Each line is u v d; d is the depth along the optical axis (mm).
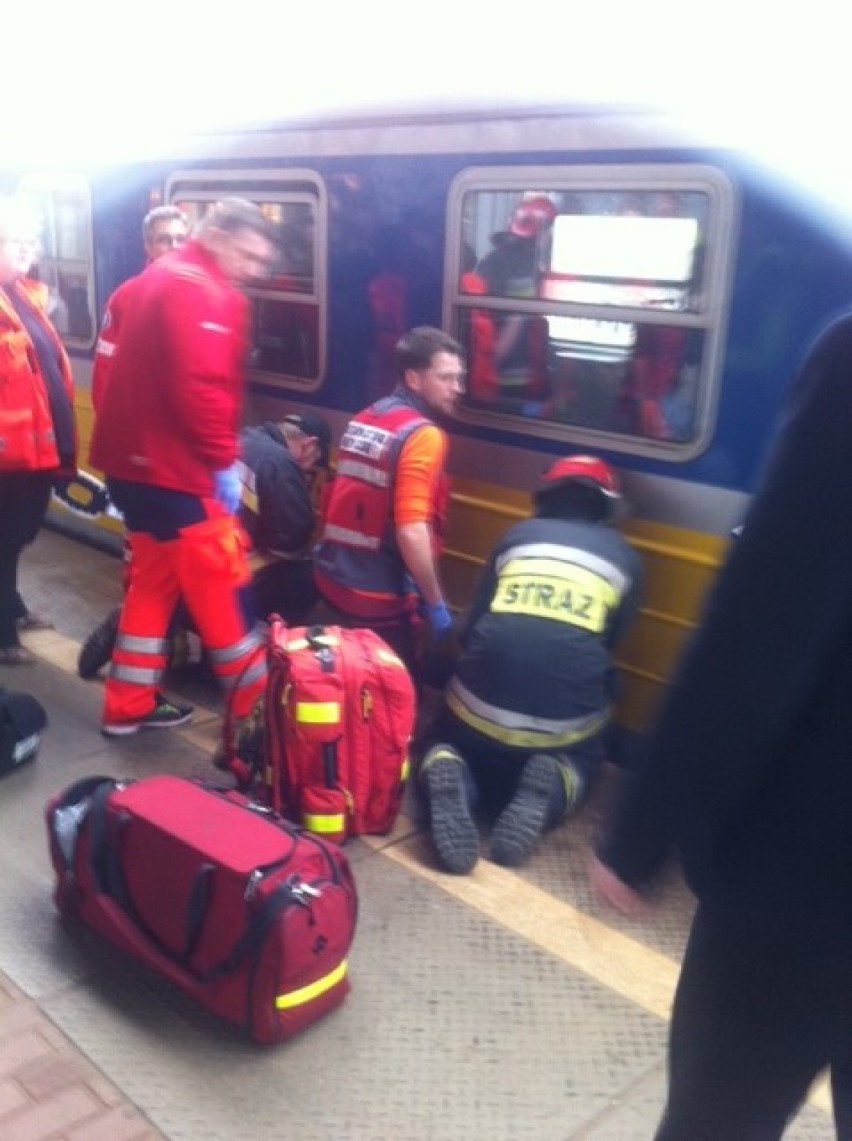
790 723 1320
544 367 4078
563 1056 2627
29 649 4910
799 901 1351
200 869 2605
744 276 3471
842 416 1221
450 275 4242
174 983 2725
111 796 2900
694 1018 1514
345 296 4648
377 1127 2400
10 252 4137
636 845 1431
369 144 4406
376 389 4629
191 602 3746
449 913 3154
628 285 3752
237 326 3570
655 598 3887
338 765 3383
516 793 3492
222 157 5051
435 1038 2668
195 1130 2367
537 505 3811
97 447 3760
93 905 2885
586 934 3084
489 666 3539
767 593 1273
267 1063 2566
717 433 3637
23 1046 2586
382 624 4242
